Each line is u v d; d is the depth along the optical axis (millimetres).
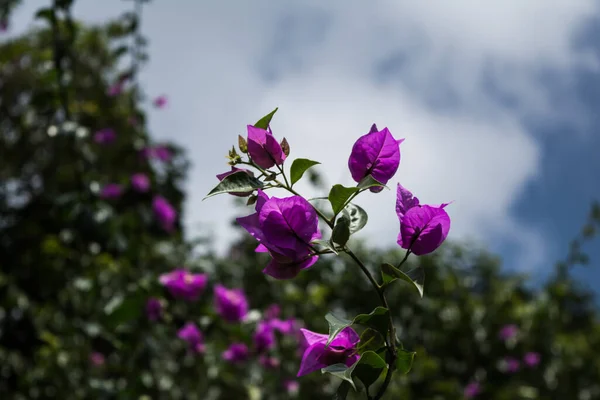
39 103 3229
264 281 4457
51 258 3939
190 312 3021
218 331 3219
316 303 4391
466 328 5254
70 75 3293
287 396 3568
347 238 1047
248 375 3578
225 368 3514
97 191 3350
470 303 5371
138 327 3100
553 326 5453
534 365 5277
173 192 5320
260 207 1045
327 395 3650
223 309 3029
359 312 4984
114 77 6492
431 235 1076
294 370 3592
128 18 4426
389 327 1043
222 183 1047
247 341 3137
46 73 3244
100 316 3557
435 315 5230
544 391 5285
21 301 3896
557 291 5465
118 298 3010
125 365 3271
